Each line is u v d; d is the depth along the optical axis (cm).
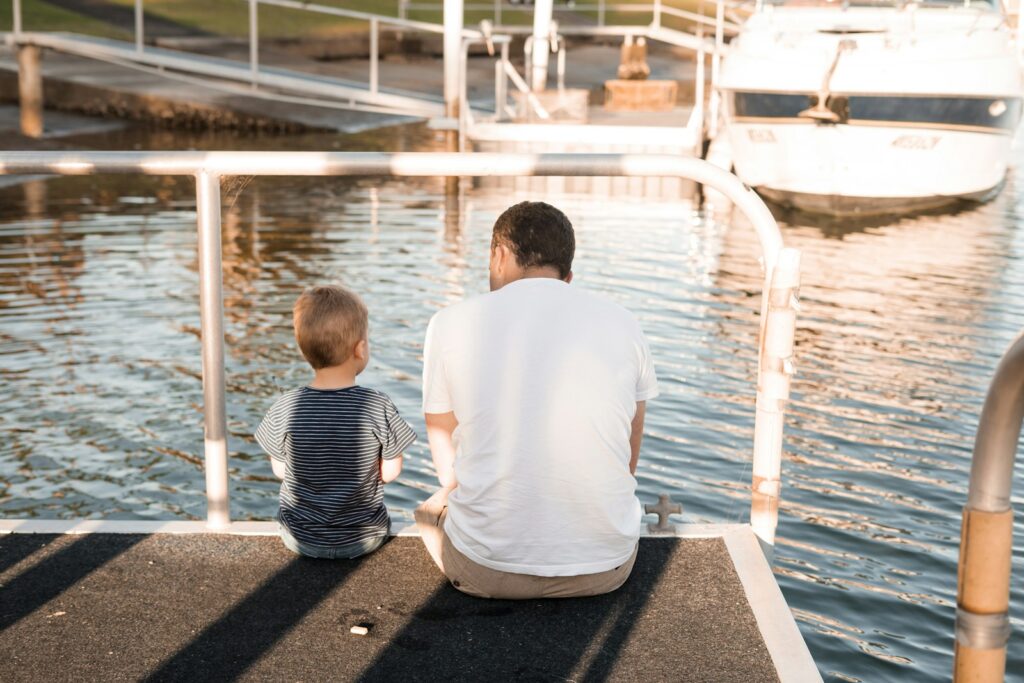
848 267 1116
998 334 880
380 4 2989
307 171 292
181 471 608
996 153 1442
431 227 1281
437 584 293
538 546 272
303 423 302
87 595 285
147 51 1905
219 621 274
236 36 2586
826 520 559
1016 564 516
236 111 2117
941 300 984
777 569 509
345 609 280
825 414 705
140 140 1952
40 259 1091
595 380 266
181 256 1111
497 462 269
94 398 713
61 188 1527
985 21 1416
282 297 958
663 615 277
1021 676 425
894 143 1382
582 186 1599
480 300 273
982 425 157
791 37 1410
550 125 1614
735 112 1482
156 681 249
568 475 267
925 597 487
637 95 1944
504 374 267
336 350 303
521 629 271
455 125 1761
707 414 700
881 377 777
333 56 2531
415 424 679
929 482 607
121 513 555
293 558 306
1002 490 157
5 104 2155
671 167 290
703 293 992
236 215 1349
